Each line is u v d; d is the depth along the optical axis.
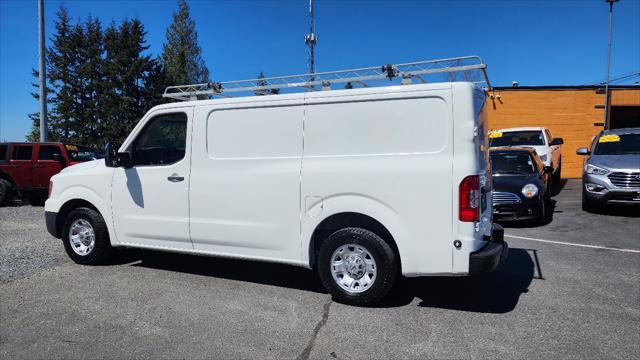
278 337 3.84
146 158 5.62
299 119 4.72
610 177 9.70
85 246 6.05
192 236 5.27
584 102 20.11
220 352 3.57
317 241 4.89
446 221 4.15
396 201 4.29
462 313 4.37
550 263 6.22
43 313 4.34
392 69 4.86
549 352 3.56
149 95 41.12
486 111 4.82
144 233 5.57
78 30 41.97
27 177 12.74
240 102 4.99
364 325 4.08
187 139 5.26
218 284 5.25
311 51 16.67
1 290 5.00
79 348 3.64
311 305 4.57
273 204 4.80
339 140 4.55
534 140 14.09
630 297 4.82
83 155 13.87
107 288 5.09
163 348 3.64
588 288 5.12
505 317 4.26
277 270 5.85
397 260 4.48
